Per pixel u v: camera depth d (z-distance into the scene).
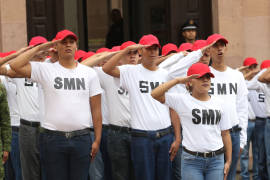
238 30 14.78
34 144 10.55
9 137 9.38
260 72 12.46
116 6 18.33
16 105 11.21
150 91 9.48
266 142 12.23
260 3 14.83
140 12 16.53
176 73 9.58
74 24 15.80
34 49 8.32
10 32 13.86
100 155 11.16
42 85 8.45
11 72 8.70
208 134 8.45
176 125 9.80
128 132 10.06
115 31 17.38
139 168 9.46
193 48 10.41
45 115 8.45
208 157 8.45
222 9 14.73
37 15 14.88
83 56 11.56
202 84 8.41
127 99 10.07
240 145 10.22
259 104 12.78
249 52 14.92
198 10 15.45
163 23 15.97
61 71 8.46
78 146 8.43
